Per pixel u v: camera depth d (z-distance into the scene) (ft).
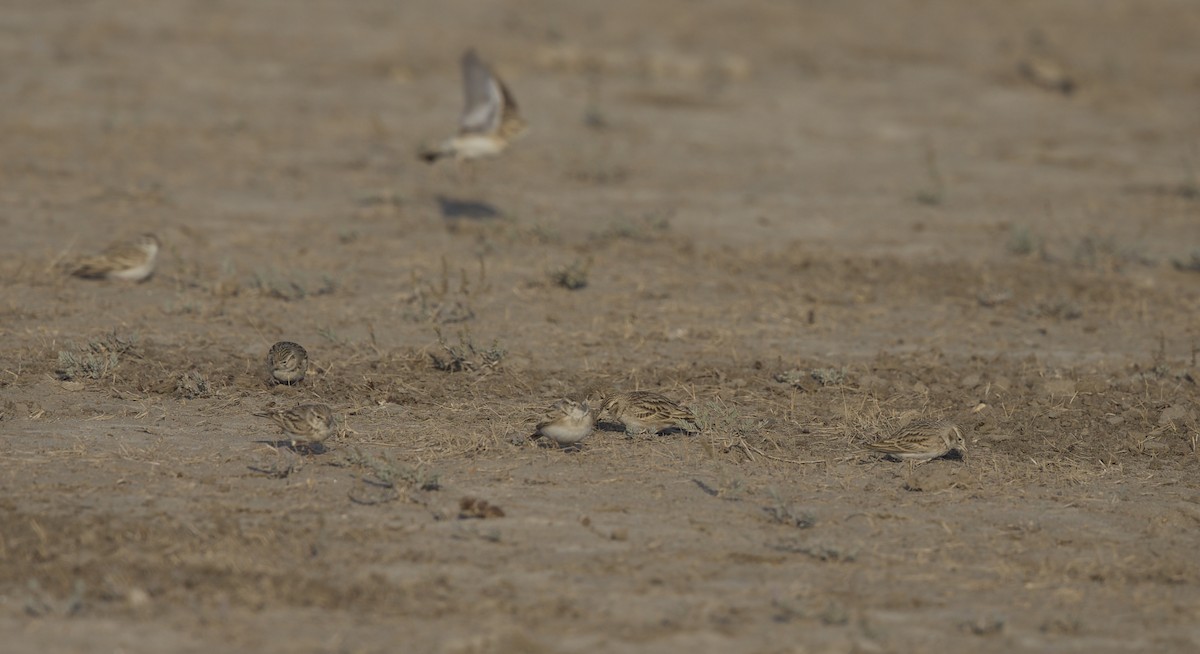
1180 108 257.55
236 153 185.78
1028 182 190.70
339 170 179.42
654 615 63.67
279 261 134.00
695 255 143.13
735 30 325.62
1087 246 150.20
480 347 103.19
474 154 140.36
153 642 59.16
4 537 68.80
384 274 130.93
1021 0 395.14
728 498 79.30
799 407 96.63
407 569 67.72
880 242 153.99
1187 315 126.11
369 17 312.91
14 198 153.58
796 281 134.41
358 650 58.90
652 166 191.31
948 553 72.69
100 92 219.41
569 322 117.19
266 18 303.89
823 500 79.61
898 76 278.46
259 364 101.55
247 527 71.82
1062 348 114.93
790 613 64.13
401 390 96.68
